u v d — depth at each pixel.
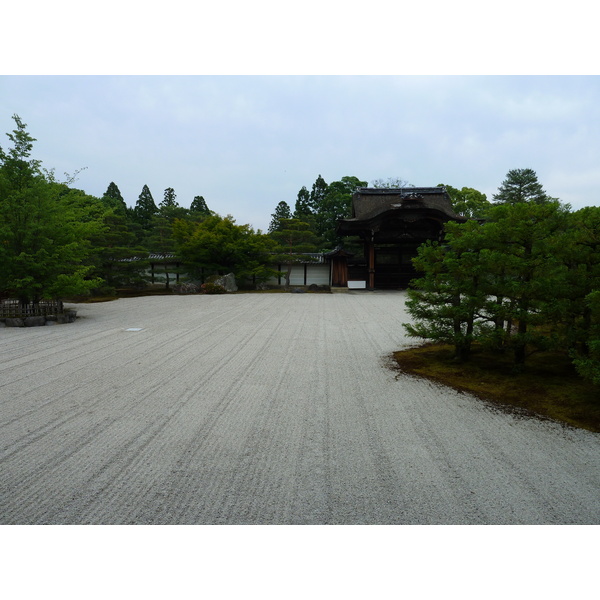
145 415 5.61
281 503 3.66
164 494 3.77
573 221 6.55
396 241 29.61
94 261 24.36
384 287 30.89
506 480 4.05
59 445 4.72
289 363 8.33
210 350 9.47
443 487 3.92
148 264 27.78
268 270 30.42
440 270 8.07
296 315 15.65
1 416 5.54
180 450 4.62
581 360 5.40
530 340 6.75
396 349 9.62
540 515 3.53
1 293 15.59
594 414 5.50
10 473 4.12
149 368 7.93
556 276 6.61
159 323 13.60
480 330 8.27
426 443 4.84
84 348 9.66
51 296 13.38
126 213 46.03
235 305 19.53
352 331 11.99
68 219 15.14
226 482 3.98
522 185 39.69
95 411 5.74
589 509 3.61
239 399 6.25
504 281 7.07
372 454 4.56
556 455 4.54
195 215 44.31
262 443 4.81
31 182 14.01
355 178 46.00
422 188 32.62
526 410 5.80
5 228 12.83
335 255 30.77
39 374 7.50
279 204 54.03
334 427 5.28
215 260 30.28
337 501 3.69
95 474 4.11
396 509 3.59
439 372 7.60
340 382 7.11
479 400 6.22
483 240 7.39
